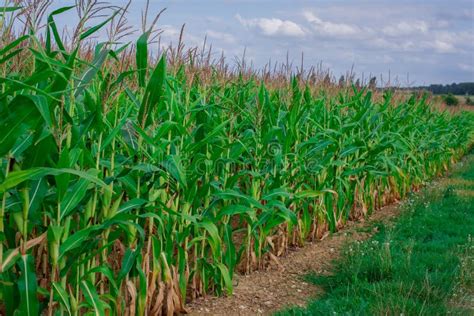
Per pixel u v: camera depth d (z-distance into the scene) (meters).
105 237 4.53
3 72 3.81
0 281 3.51
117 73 4.84
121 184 5.01
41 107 3.15
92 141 4.50
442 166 18.86
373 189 11.08
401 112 13.66
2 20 3.57
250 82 8.87
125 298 5.05
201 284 5.96
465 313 5.19
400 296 5.42
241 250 6.79
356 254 7.15
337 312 5.27
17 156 3.54
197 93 6.97
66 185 3.67
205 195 5.92
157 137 4.81
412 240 7.89
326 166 8.80
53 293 3.88
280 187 7.21
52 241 3.73
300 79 9.81
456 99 25.20
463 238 8.55
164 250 5.33
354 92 11.51
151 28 4.68
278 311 5.55
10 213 3.97
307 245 8.34
